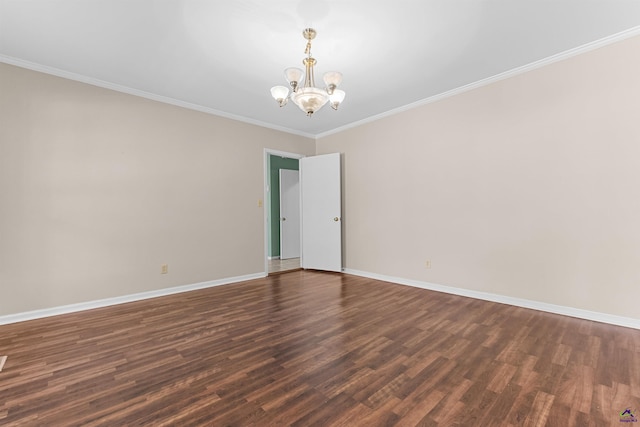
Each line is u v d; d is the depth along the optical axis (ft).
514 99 9.82
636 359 6.26
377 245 14.23
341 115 14.12
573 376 5.66
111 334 7.79
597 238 8.36
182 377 5.74
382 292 11.78
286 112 13.62
